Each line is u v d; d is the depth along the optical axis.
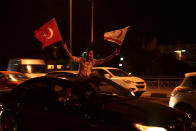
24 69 16.78
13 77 12.84
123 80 13.61
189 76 7.31
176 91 7.42
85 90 4.78
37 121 4.91
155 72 26.84
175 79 18.08
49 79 5.17
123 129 3.97
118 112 4.20
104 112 4.24
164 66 26.39
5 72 12.94
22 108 5.16
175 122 4.20
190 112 7.04
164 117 4.19
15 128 5.28
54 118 4.66
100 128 4.14
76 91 4.70
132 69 29.80
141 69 29.22
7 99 5.53
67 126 4.51
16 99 5.39
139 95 14.49
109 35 8.48
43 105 4.91
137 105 4.60
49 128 4.74
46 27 7.58
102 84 5.55
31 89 5.34
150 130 3.86
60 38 7.46
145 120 3.98
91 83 5.25
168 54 26.91
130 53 30.52
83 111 4.36
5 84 12.27
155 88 18.09
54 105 4.78
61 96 4.86
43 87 5.16
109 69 14.43
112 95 5.25
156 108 4.57
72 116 4.45
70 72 13.57
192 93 7.01
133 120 4.00
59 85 4.99
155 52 28.88
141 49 30.00
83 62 6.93
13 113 5.30
